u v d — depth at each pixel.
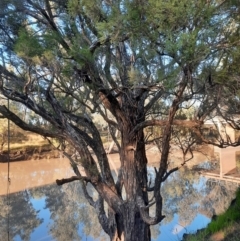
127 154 3.06
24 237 7.21
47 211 9.31
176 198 9.62
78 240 6.96
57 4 2.67
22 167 15.84
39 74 2.49
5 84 2.90
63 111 3.04
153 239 6.58
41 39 2.06
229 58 1.95
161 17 1.53
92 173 3.06
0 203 10.12
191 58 1.64
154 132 4.37
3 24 2.71
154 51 1.80
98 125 9.21
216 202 8.76
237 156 14.73
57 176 14.28
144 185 3.12
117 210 3.08
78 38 2.21
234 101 2.68
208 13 1.54
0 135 15.55
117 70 2.68
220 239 4.70
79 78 2.44
